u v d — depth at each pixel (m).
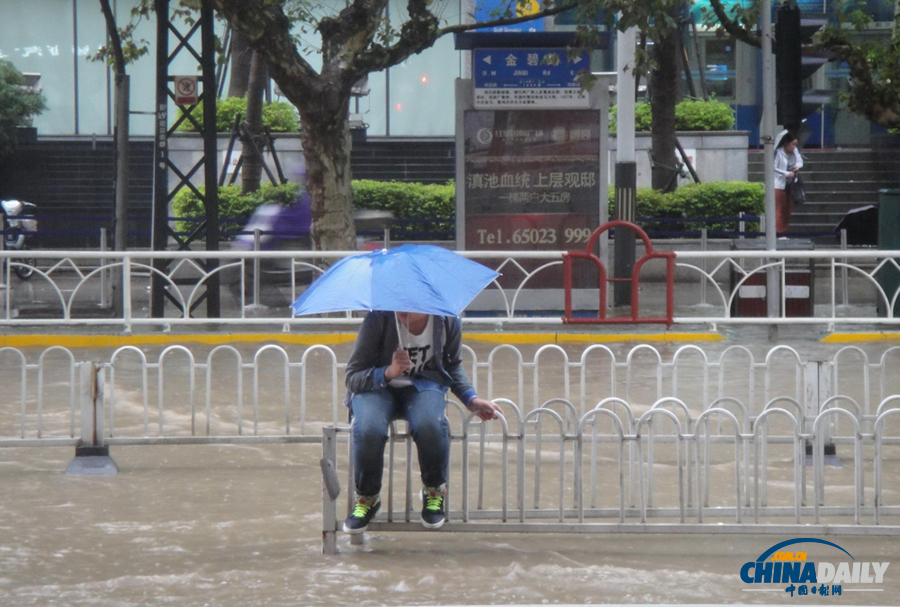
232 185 51.56
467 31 35.12
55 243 57.31
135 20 68.06
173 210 51.41
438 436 13.41
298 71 32.12
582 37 32.84
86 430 17.55
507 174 34.91
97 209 59.50
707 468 14.06
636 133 54.75
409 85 69.00
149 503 15.71
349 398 13.95
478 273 13.59
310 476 17.23
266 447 19.09
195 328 33.16
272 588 12.17
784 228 42.44
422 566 12.95
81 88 68.12
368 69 32.75
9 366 27.31
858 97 36.38
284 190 48.56
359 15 32.78
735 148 54.06
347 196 33.62
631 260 38.00
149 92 68.69
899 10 46.41
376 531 14.11
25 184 60.50
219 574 12.62
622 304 38.03
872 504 15.45
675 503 15.58
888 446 19.25
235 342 31.12
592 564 13.05
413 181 61.00
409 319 13.72
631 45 37.06
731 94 65.81
